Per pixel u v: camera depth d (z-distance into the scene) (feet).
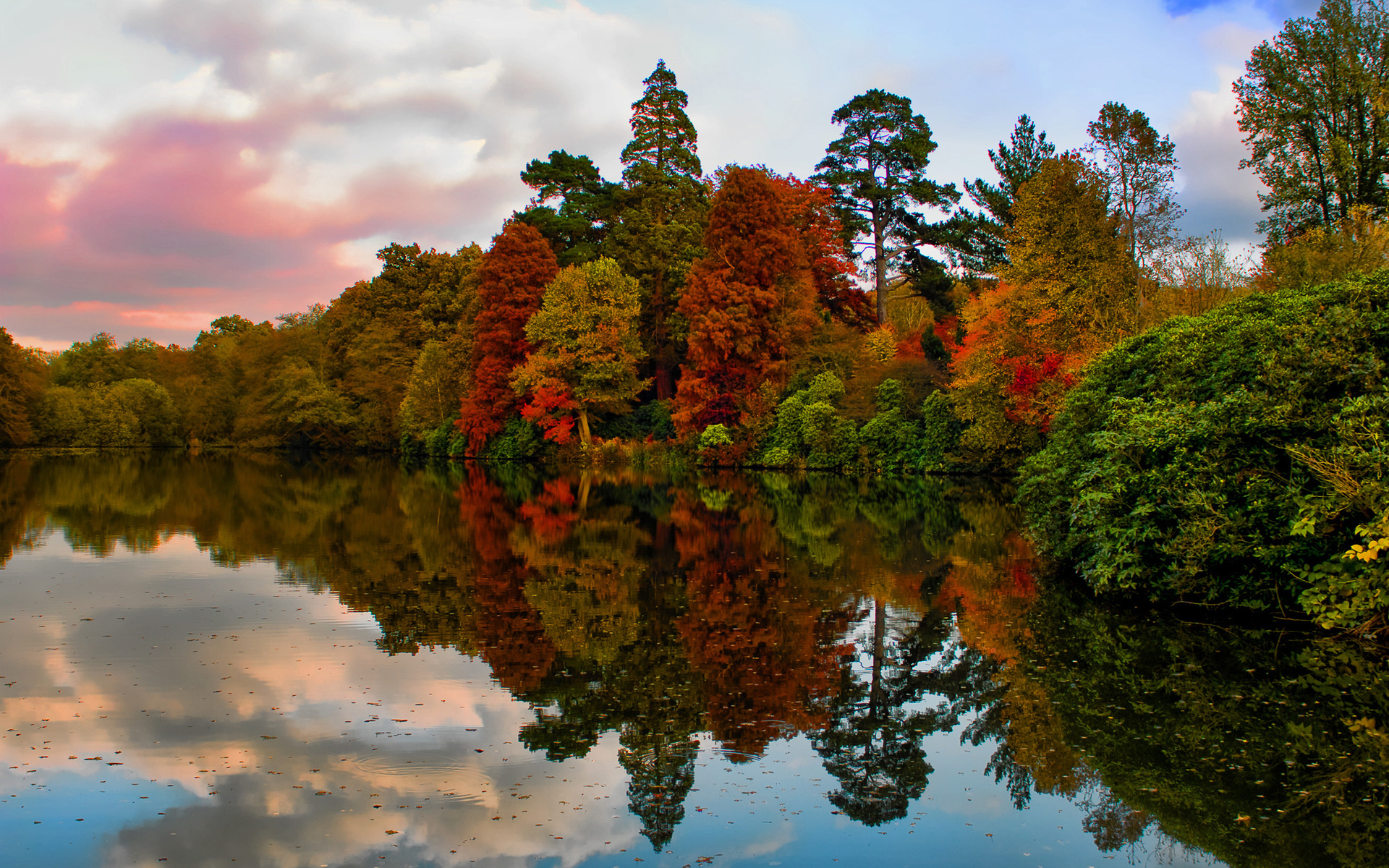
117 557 43.75
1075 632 28.86
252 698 22.09
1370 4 78.59
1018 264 83.56
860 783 17.42
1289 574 29.19
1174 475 30.27
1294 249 59.11
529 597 34.09
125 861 14.16
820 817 15.98
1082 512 35.32
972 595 34.73
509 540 49.98
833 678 24.04
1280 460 28.94
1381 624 26.99
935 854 14.60
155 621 30.12
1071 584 37.01
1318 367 27.55
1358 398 25.86
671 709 21.50
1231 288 66.39
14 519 59.47
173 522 58.70
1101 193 80.12
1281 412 27.58
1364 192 78.69
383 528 55.72
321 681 23.48
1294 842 14.85
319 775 17.46
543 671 24.47
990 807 16.34
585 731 20.04
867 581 37.55
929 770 18.01
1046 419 81.66
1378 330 27.14
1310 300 30.68
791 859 14.42
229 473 114.21
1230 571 30.81
